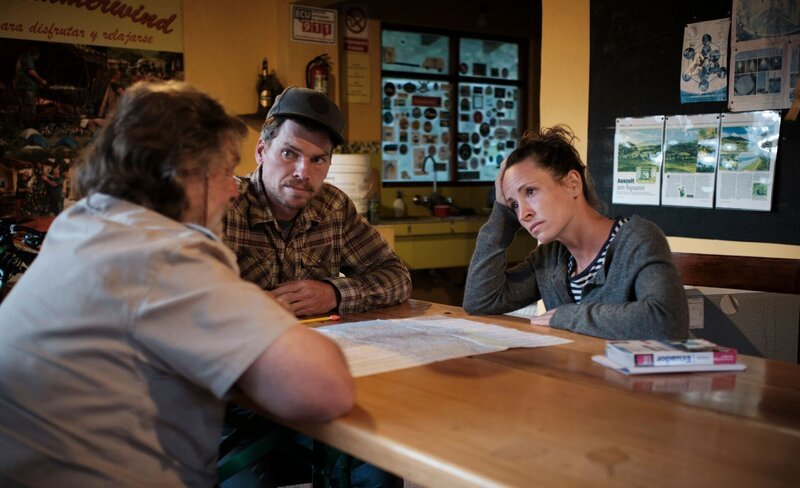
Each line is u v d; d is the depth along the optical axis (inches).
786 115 109.1
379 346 59.5
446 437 39.0
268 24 216.4
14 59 179.5
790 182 109.6
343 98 235.5
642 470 34.7
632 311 62.2
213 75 208.1
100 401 38.8
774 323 76.9
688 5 120.0
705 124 119.3
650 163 127.5
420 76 258.5
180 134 42.8
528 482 33.1
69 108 187.6
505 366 53.7
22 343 39.4
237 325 39.3
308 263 81.9
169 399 40.4
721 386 49.0
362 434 39.6
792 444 38.3
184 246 40.1
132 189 42.9
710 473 34.4
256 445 61.9
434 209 256.5
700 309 77.3
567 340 62.4
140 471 39.9
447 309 80.1
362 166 186.4
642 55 127.3
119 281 39.0
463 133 271.6
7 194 180.7
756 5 111.1
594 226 69.9
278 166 74.2
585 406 44.6
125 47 194.2
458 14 260.7
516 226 77.2
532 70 284.2
